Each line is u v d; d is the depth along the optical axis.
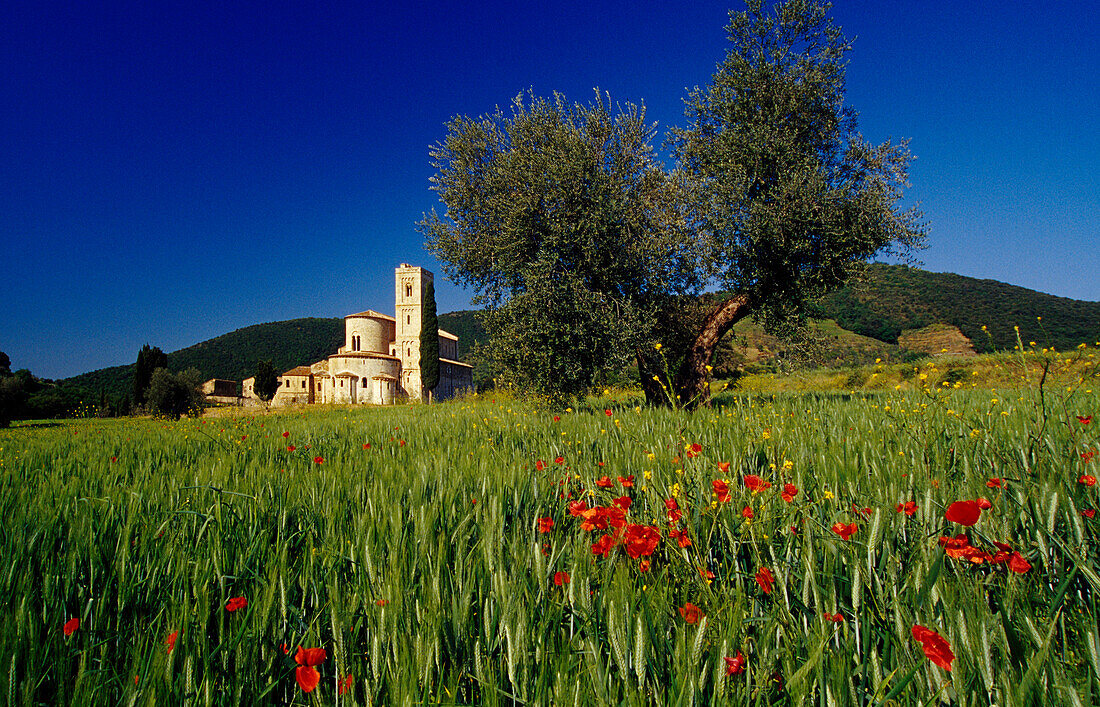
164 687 1.38
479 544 2.10
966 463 2.66
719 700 1.22
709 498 2.15
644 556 1.86
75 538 2.38
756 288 11.30
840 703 1.19
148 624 1.74
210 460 5.28
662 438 4.00
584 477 3.10
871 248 10.55
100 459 5.78
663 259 10.70
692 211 11.03
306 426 9.47
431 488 3.14
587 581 1.72
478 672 1.39
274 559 2.14
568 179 10.37
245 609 1.78
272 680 1.55
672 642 1.46
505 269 11.06
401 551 2.10
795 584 1.73
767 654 1.35
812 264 11.04
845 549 1.81
